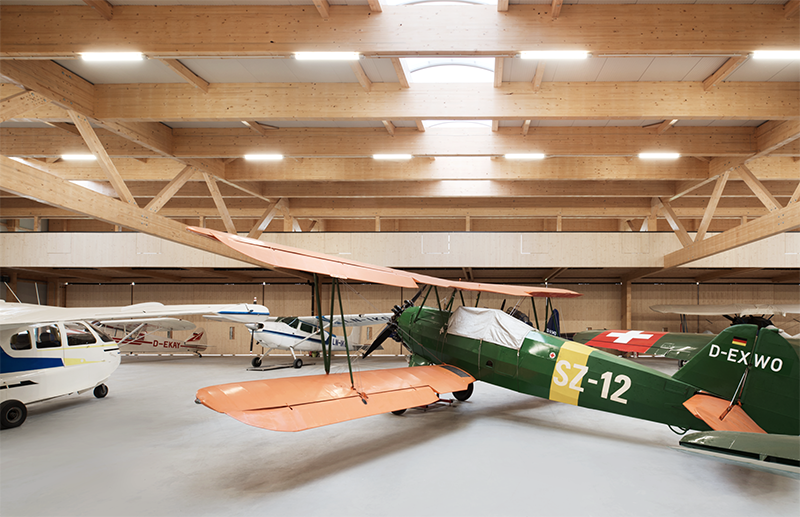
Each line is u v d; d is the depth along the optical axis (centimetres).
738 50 426
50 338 597
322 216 1252
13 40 445
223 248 911
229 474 375
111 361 693
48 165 933
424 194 1051
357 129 745
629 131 713
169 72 568
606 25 434
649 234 1073
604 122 705
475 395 742
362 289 1370
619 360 475
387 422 557
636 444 464
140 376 935
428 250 1113
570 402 498
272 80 585
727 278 1327
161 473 379
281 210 1195
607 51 433
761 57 437
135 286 1398
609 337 835
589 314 1355
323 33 445
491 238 1102
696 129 708
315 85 590
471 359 584
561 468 388
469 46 438
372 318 1071
